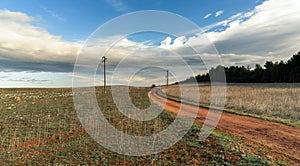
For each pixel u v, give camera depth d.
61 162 5.86
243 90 28.81
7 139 8.02
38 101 20.80
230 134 8.56
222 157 5.94
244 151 6.39
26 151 6.77
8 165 5.66
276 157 6.04
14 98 23.44
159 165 5.65
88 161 5.94
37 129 9.58
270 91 25.22
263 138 8.10
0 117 12.40
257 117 12.74
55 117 12.39
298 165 5.55
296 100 17.25
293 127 10.09
